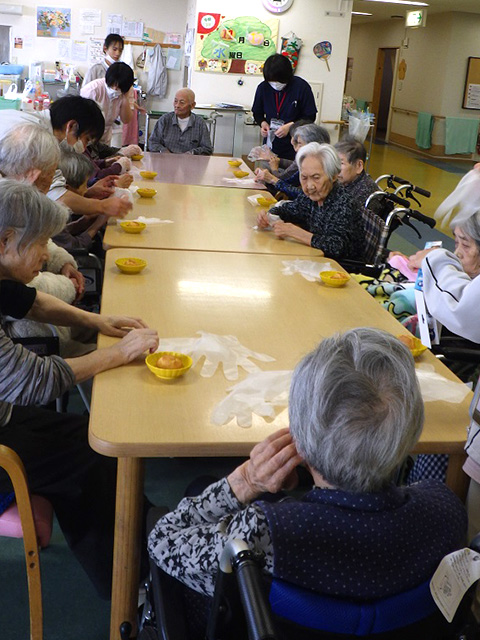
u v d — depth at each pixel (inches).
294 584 38.8
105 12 349.1
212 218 140.0
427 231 283.6
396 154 545.6
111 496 69.7
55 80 339.9
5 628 74.2
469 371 91.6
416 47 589.0
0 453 59.2
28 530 62.5
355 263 121.5
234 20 316.8
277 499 59.2
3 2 341.4
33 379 64.9
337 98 332.8
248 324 82.9
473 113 547.5
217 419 60.6
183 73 360.5
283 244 123.4
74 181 135.0
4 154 98.0
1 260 68.6
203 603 48.6
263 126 256.8
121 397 63.5
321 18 321.4
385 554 39.8
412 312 104.3
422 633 41.9
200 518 49.8
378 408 39.8
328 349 41.9
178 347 74.2
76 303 109.1
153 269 102.0
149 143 251.3
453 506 43.8
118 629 65.1
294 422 41.9
